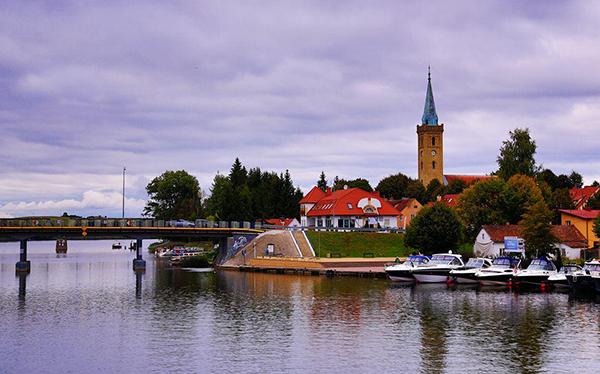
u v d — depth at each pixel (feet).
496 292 286.46
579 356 161.38
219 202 624.18
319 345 174.70
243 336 186.91
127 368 153.89
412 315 220.23
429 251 401.70
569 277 277.64
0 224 429.79
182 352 168.14
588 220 401.70
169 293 289.33
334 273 377.50
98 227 446.19
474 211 440.04
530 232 348.59
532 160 525.75
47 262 553.64
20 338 186.50
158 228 464.65
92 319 217.15
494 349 168.86
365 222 567.18
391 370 150.41
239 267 442.91
